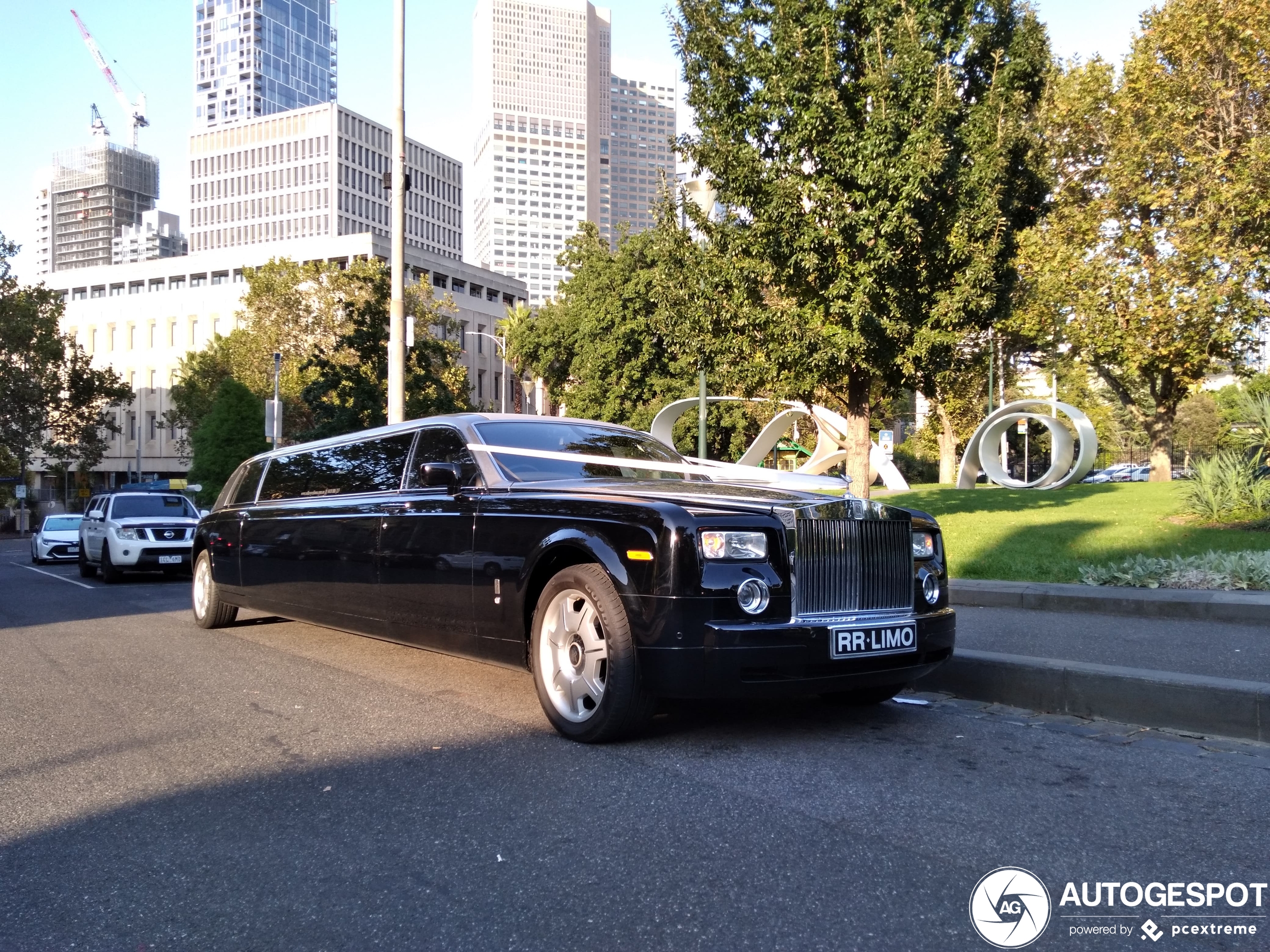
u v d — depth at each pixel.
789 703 5.45
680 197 14.20
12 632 9.08
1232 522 12.30
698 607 4.19
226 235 122.00
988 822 3.46
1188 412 70.44
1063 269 25.11
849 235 12.18
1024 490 26.48
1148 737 4.68
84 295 90.00
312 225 116.50
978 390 41.41
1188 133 23.80
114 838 3.46
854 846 3.22
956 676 5.62
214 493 32.31
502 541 5.07
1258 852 3.18
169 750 4.61
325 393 22.28
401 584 5.81
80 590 13.85
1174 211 24.56
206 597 8.78
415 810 3.66
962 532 13.38
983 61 12.69
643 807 3.65
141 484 51.12
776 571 4.30
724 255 13.73
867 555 4.60
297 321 44.75
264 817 3.63
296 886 2.99
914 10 11.82
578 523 4.68
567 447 5.91
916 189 11.35
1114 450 70.44
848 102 12.30
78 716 5.38
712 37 12.59
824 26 11.91
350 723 5.04
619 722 4.41
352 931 2.68
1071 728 4.85
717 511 4.35
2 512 61.41
